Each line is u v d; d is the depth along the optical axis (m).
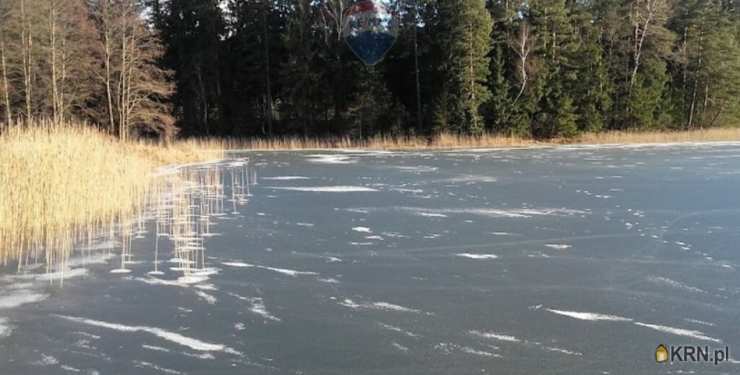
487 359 4.29
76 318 5.22
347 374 4.08
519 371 4.09
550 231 8.53
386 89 35.56
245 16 39.44
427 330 4.86
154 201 11.66
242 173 17.22
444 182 14.53
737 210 10.07
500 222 9.23
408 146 31.27
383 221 9.42
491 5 36.09
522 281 6.16
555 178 15.11
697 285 5.96
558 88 34.47
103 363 4.30
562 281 6.14
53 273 6.67
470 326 4.93
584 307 5.36
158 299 5.72
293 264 6.93
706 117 39.59
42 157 9.73
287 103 37.91
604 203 10.96
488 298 5.64
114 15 30.06
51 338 4.77
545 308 5.34
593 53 35.25
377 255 7.29
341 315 5.23
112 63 30.66
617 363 4.20
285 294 5.83
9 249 7.83
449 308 5.38
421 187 13.59
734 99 39.00
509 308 5.36
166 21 39.94
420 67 36.19
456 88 33.41
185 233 8.66
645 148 26.83
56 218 9.13
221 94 40.03
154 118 33.19
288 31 36.66
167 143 26.58
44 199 9.12
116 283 6.26
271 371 4.13
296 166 19.58
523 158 22.17
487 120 34.34
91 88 30.73
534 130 34.69
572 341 4.59
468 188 13.31
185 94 39.97
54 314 5.33
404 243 7.89
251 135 39.28
